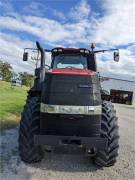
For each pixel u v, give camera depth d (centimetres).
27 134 488
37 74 586
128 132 942
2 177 428
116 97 3888
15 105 1403
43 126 470
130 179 460
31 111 495
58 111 457
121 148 676
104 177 463
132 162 554
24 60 679
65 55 628
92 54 626
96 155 496
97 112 464
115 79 3888
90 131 467
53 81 467
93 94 465
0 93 2392
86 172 482
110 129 488
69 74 469
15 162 498
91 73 478
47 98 463
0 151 554
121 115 1609
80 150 472
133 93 3862
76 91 464
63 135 467
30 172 462
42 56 580
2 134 703
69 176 459
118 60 693
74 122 462
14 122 891
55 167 497
